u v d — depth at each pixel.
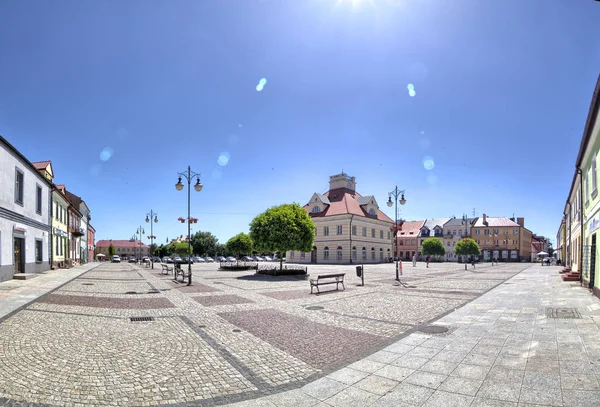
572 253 29.81
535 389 4.95
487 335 8.09
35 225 26.78
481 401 4.65
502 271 37.28
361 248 66.69
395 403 4.70
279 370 6.07
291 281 23.75
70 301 13.55
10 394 4.96
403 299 14.59
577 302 12.53
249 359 6.66
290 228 28.66
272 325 9.59
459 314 10.91
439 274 31.89
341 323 9.82
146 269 42.53
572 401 4.54
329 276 18.08
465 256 77.25
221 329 9.10
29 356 6.63
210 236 89.06
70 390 5.15
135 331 8.80
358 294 16.44
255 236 29.52
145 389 5.24
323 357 6.76
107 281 23.42
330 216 66.06
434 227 96.81
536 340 7.50
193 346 7.50
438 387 5.18
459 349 7.06
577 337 7.64
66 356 6.68
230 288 19.20
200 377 5.73
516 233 88.06
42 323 9.47
